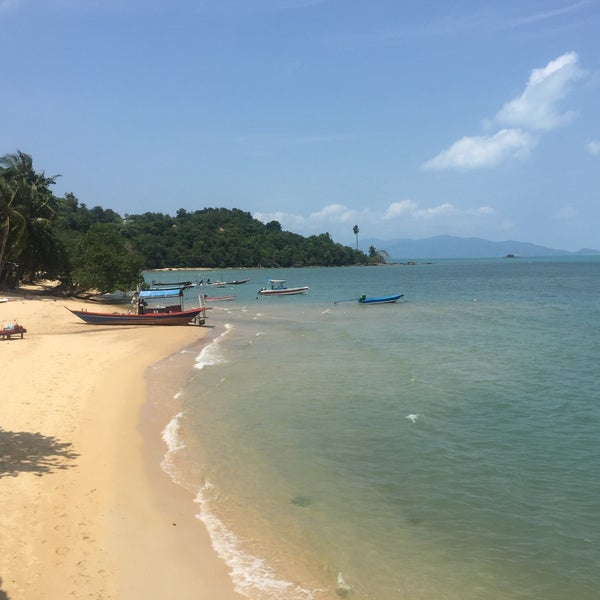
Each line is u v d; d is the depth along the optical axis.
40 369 20.95
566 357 25.22
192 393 18.83
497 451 13.20
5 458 11.85
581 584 7.92
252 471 11.97
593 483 11.34
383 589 7.75
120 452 12.83
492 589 7.79
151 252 180.12
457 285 94.25
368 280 119.56
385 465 12.34
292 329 37.12
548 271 156.38
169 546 8.72
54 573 7.72
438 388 19.30
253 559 8.45
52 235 54.94
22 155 56.06
